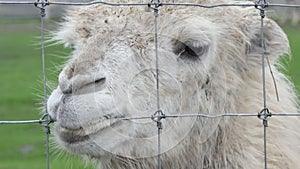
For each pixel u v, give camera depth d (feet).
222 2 24.90
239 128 24.85
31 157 73.77
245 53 25.40
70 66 21.80
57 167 64.08
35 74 126.82
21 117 90.68
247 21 25.22
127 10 23.44
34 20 137.59
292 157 24.73
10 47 159.02
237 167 24.59
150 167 23.82
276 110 25.32
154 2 22.18
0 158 73.56
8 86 113.91
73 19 24.71
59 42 26.53
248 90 25.45
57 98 21.50
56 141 24.29
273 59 25.72
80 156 24.90
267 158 24.36
